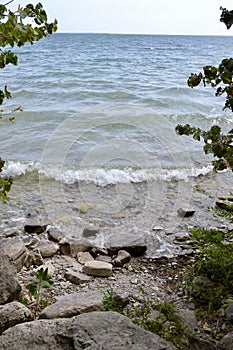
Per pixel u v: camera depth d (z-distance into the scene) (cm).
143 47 3591
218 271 236
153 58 2331
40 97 948
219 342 171
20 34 160
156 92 1028
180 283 242
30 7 164
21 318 178
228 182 474
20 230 345
